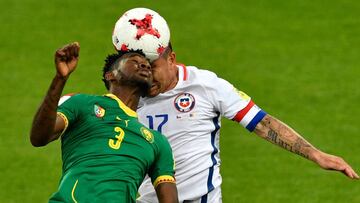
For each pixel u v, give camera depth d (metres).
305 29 55.59
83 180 19.97
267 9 58.25
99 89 47.62
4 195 37.50
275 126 23.91
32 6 58.69
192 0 59.12
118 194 19.92
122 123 20.61
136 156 20.36
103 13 57.38
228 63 50.97
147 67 21.00
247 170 39.44
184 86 23.72
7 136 42.88
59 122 20.03
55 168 39.78
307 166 39.88
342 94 47.28
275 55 52.06
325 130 43.53
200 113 23.81
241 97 24.03
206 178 23.91
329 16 57.31
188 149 23.83
